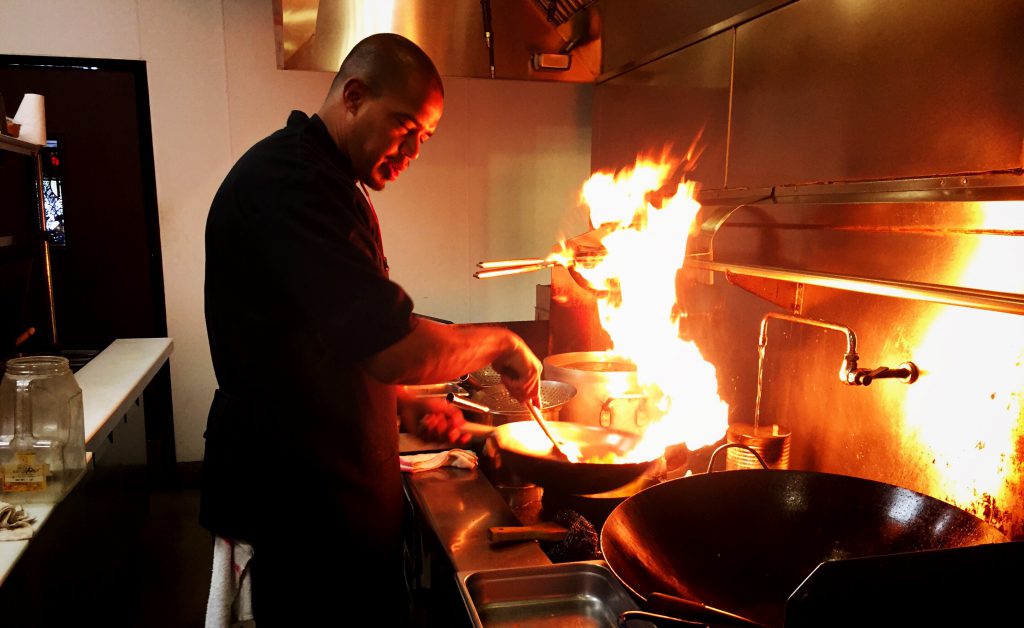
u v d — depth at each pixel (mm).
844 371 1326
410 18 2357
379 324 1063
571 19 2395
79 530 1805
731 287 1889
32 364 1448
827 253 1496
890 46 1312
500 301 3756
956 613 742
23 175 3117
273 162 1165
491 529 1314
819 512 1171
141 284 3414
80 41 3139
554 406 1742
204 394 3490
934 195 1218
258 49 3303
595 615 1119
